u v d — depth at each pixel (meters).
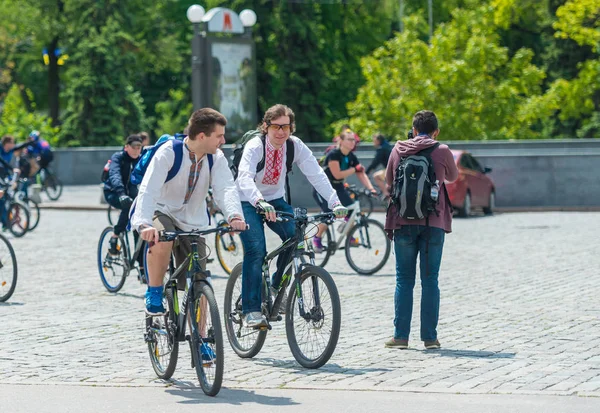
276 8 109.25
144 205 16.02
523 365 17.91
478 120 86.06
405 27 89.19
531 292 27.95
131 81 130.75
